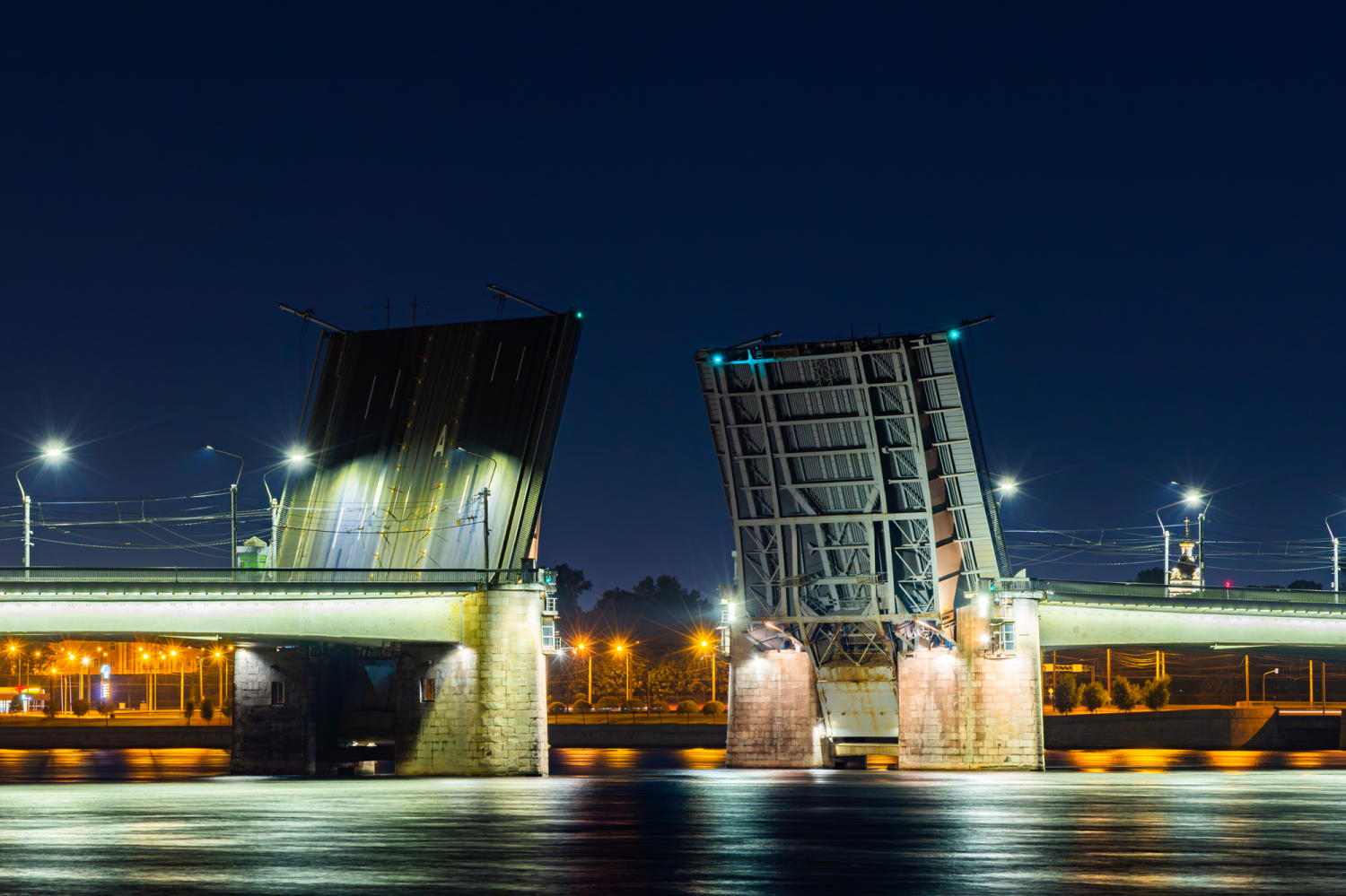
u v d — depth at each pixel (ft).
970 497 258.78
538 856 102.73
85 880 89.04
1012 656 267.39
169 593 228.63
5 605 217.56
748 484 268.41
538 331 255.09
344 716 282.56
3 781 238.07
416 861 99.25
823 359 246.88
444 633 258.78
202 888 85.20
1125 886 85.87
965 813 145.48
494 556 261.24
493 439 259.80
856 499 262.88
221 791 195.62
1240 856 102.12
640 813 146.82
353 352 270.67
